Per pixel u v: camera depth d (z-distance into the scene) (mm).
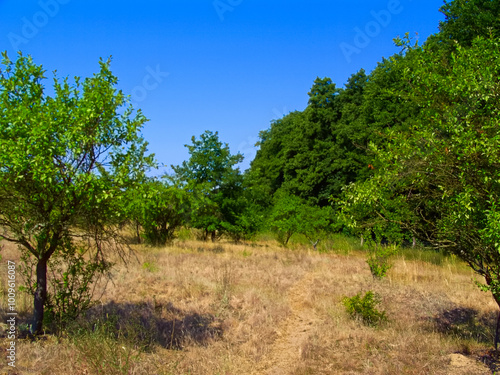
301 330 8656
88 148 6438
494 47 6566
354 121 33625
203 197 23125
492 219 5219
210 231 26391
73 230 6895
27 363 5680
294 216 25891
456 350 7453
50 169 5840
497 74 6262
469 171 5844
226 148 25531
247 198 26984
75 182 6117
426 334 8391
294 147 40438
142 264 13969
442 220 6656
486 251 6082
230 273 13500
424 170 6355
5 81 6453
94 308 8602
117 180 6320
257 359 6941
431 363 6672
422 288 12938
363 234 7770
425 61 7312
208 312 9312
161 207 20484
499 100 5965
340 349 7453
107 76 6957
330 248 24859
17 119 6031
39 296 6895
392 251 13547
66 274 7406
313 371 6477
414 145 6695
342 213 7129
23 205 6387
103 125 6668
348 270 16312
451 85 6297
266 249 23938
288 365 6754
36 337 6660
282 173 49719
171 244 22547
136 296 10125
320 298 11086
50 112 6441
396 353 7219
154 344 7082
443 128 6262
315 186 37781
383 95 27078
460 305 11086
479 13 17906
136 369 5707
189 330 8039
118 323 7852
